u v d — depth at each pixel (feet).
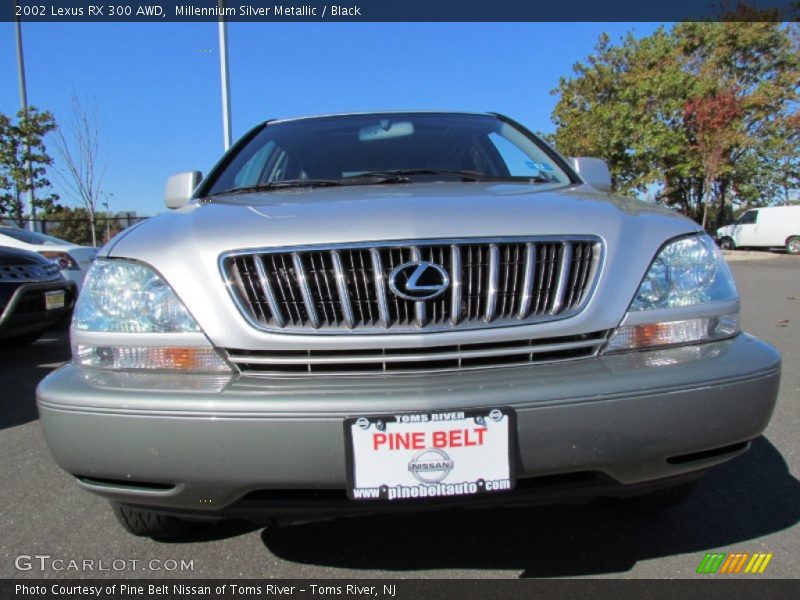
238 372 5.52
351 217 5.84
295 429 5.07
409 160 9.16
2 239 23.22
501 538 7.21
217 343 5.52
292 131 10.18
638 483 5.60
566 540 7.14
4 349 19.54
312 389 5.20
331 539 7.27
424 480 5.12
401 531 7.41
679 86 78.79
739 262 61.57
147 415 5.19
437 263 5.58
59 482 9.11
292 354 5.46
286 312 5.55
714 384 5.44
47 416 5.50
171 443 5.17
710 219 100.01
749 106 81.46
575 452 5.23
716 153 78.59
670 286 6.00
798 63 84.48
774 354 5.90
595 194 7.23
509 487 5.17
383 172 8.80
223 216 6.34
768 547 6.89
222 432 5.11
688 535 7.20
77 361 5.92
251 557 6.92
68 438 5.40
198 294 5.63
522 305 5.64
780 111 85.30
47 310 17.61
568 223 5.92
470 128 10.16
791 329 20.61
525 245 5.73
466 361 5.51
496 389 5.15
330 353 5.44
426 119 10.38
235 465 5.14
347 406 5.05
